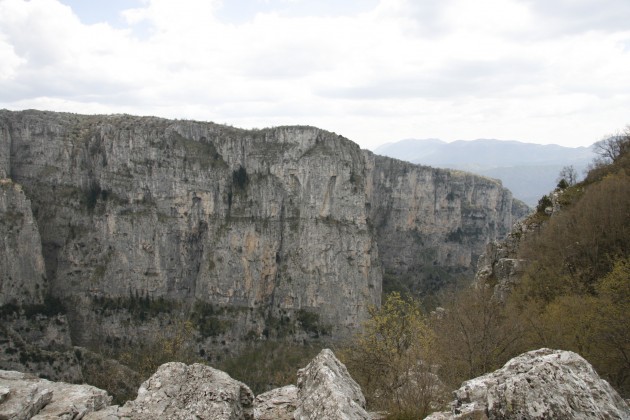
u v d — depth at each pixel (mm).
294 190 184875
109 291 173250
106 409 21359
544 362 17078
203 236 187000
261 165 185875
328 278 182375
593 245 57406
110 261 173750
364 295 186375
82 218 174375
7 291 147250
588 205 61656
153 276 178375
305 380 23906
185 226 184000
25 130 172875
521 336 41812
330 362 23547
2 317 144750
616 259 52188
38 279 155375
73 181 176500
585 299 45906
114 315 170375
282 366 154500
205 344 171625
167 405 21219
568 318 42906
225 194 185875
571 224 62688
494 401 16734
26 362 131500
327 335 178000
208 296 180875
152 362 77000
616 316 38406
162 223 179375
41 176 174125
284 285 183375
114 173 176750
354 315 183375
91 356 142000
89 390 22469
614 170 75000
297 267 182875
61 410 19891
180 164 182000
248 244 182250
